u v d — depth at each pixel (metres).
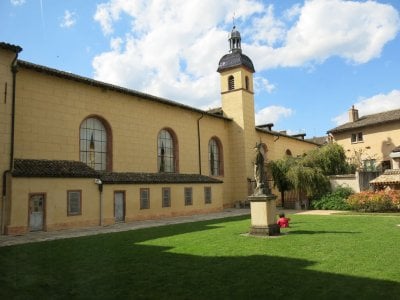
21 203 17.08
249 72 39.44
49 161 20.36
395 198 23.88
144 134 27.78
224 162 36.75
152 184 24.92
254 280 7.55
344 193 29.31
